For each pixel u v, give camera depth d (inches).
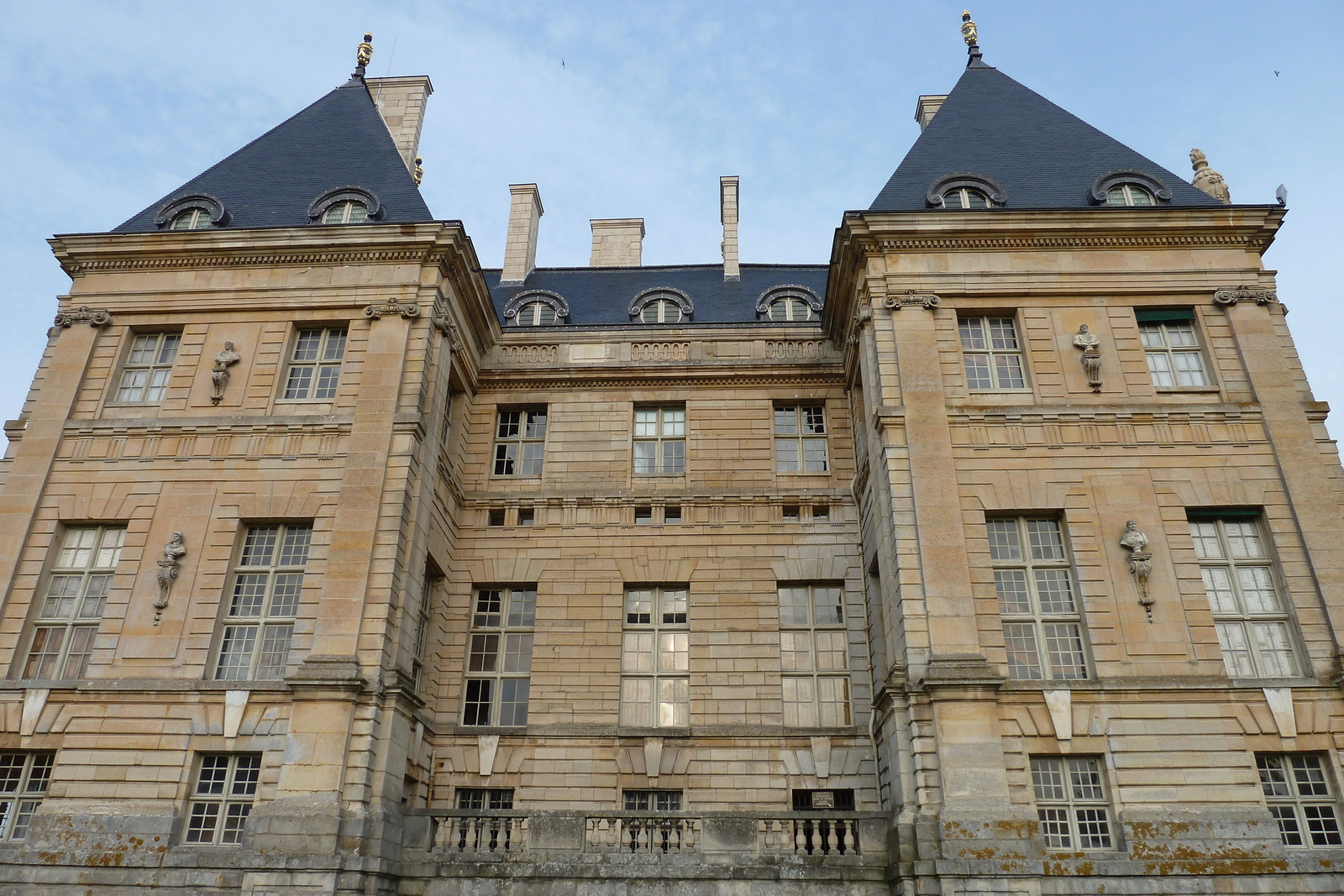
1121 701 706.8
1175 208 860.6
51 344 895.1
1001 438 802.8
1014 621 752.3
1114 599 743.7
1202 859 655.1
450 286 928.9
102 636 767.1
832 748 850.1
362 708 717.9
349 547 773.3
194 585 784.3
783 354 1049.5
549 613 923.4
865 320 872.3
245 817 710.5
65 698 743.7
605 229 1401.3
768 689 884.6
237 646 775.7
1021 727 698.2
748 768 846.5
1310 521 760.3
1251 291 852.0
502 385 1041.5
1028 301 861.2
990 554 770.8
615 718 874.8
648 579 936.3
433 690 882.8
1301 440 791.7
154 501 819.4
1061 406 816.9
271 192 993.5
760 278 1239.5
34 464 834.8
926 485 774.5
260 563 807.1
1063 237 872.9
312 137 1080.2
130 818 700.0
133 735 729.0
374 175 1011.9
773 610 919.0
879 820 728.3
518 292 1203.2
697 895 703.1
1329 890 645.9
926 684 699.4
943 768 677.3
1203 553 774.5
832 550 943.0
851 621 914.1
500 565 947.3
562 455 1005.2
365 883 671.1
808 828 775.7
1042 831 675.4
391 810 723.4
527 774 852.0
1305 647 724.0
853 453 992.9
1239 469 788.0
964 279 864.9
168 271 920.3
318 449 829.8
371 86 1334.9
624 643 919.0
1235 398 820.0
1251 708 703.1
